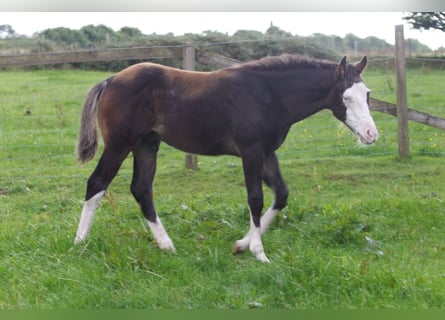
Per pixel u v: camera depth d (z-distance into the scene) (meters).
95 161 9.40
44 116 11.86
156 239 5.67
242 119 5.57
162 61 15.47
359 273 4.64
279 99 5.71
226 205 6.93
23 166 9.05
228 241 5.91
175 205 6.92
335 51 16.61
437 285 4.51
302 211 6.45
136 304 4.39
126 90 5.54
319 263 4.86
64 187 8.02
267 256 5.50
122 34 23.08
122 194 7.78
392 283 4.52
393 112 9.16
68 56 8.69
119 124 5.55
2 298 4.49
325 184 8.06
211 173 8.58
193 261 5.15
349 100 5.63
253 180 5.59
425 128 11.19
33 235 5.87
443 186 7.86
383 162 8.92
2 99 13.43
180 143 5.80
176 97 5.62
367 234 5.99
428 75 15.86
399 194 7.48
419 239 5.90
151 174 5.88
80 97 13.27
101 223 6.23
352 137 10.36
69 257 5.21
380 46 21.64
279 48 15.05
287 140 10.47
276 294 4.48
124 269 4.95
